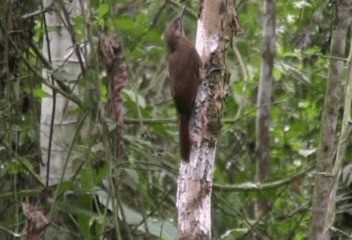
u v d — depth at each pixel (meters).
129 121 12.42
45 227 9.31
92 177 10.02
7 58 10.09
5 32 10.07
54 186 10.70
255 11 15.61
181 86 8.67
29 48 10.91
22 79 10.84
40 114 11.82
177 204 8.73
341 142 9.19
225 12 8.72
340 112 11.62
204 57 8.73
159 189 12.85
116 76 9.71
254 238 12.73
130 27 11.81
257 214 13.17
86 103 9.91
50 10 10.22
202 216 8.60
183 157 8.67
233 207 12.30
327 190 9.81
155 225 11.00
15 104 10.80
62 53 11.42
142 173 12.98
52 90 10.95
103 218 9.82
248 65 15.69
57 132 11.41
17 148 10.77
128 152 11.91
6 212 11.20
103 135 9.54
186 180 8.64
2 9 10.26
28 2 10.81
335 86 10.09
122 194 12.33
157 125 12.82
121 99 9.74
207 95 8.70
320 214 9.82
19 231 10.95
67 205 10.21
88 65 9.88
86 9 10.43
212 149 8.69
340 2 10.16
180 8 12.83
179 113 8.73
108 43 9.68
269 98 13.28
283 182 12.49
